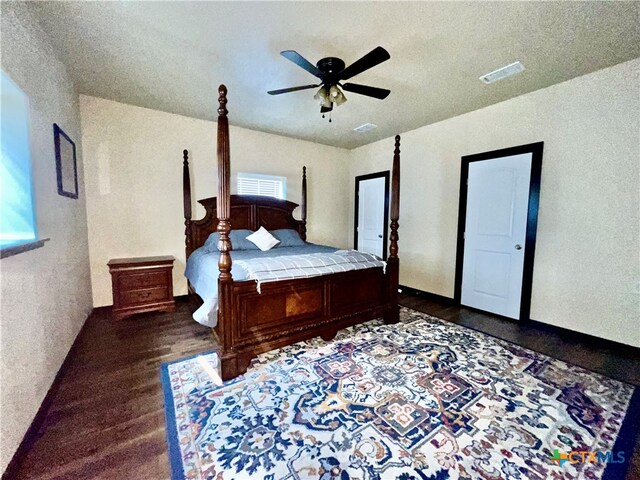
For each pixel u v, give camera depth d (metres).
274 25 1.96
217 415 1.67
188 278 3.66
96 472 1.29
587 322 2.72
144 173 3.63
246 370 2.15
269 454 1.40
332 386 1.97
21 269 1.49
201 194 4.06
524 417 1.66
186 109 3.59
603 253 2.61
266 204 4.50
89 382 2.00
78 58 2.39
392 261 3.09
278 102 3.30
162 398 1.83
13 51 1.61
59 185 2.25
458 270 3.82
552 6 1.75
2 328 1.28
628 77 2.40
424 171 4.21
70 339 2.42
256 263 2.45
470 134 3.61
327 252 3.33
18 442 1.37
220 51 2.28
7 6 1.54
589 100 2.62
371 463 1.35
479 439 1.50
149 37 2.10
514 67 2.51
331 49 2.24
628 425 1.60
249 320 2.18
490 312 3.51
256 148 4.49
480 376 2.09
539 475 1.29
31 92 1.83
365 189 5.35
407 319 3.30
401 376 2.09
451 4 1.74
